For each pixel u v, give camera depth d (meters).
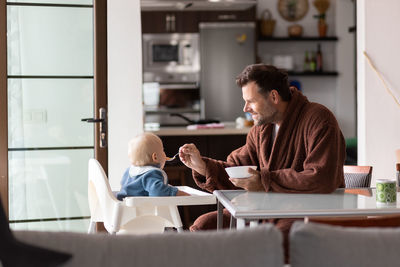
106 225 2.74
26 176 4.16
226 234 1.29
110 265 1.25
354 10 8.84
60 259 1.22
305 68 8.99
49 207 4.20
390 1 4.93
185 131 5.36
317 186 2.44
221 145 5.46
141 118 4.38
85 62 4.21
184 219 5.00
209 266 1.25
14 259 1.19
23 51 4.12
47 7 4.15
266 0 9.02
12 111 4.13
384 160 4.97
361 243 1.28
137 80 4.37
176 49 8.21
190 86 8.26
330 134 2.51
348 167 3.23
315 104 2.65
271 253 1.26
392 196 2.22
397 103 4.97
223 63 8.22
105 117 4.15
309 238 1.28
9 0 4.10
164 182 2.84
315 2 9.06
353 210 2.06
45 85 4.16
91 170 2.82
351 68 8.99
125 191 2.80
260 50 9.04
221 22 8.21
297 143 2.63
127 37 4.34
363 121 4.97
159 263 1.25
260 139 2.81
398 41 4.95
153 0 7.28
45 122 4.17
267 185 2.48
